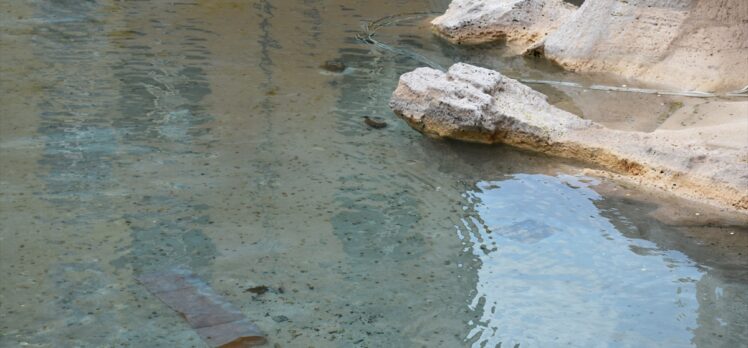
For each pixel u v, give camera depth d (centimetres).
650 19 858
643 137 729
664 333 593
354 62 866
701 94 812
